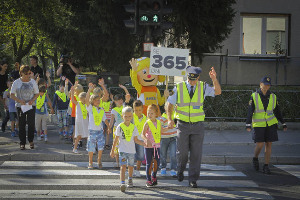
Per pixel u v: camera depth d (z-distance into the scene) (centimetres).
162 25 1023
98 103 731
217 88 612
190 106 605
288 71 1579
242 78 1575
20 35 2388
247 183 646
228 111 1284
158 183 643
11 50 2883
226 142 973
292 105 1281
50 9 1775
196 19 1298
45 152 839
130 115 607
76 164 778
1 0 1834
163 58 725
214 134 1096
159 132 623
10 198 547
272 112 721
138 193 582
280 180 669
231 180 668
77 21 1316
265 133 720
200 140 609
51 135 1077
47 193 575
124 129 605
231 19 1366
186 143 609
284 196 570
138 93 878
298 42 1582
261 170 747
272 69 1577
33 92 871
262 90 720
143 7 988
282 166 786
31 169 731
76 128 836
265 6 1566
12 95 855
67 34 1284
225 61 1569
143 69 859
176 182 651
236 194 579
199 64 1552
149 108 621
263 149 905
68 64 1155
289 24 1588
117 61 1467
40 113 969
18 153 822
